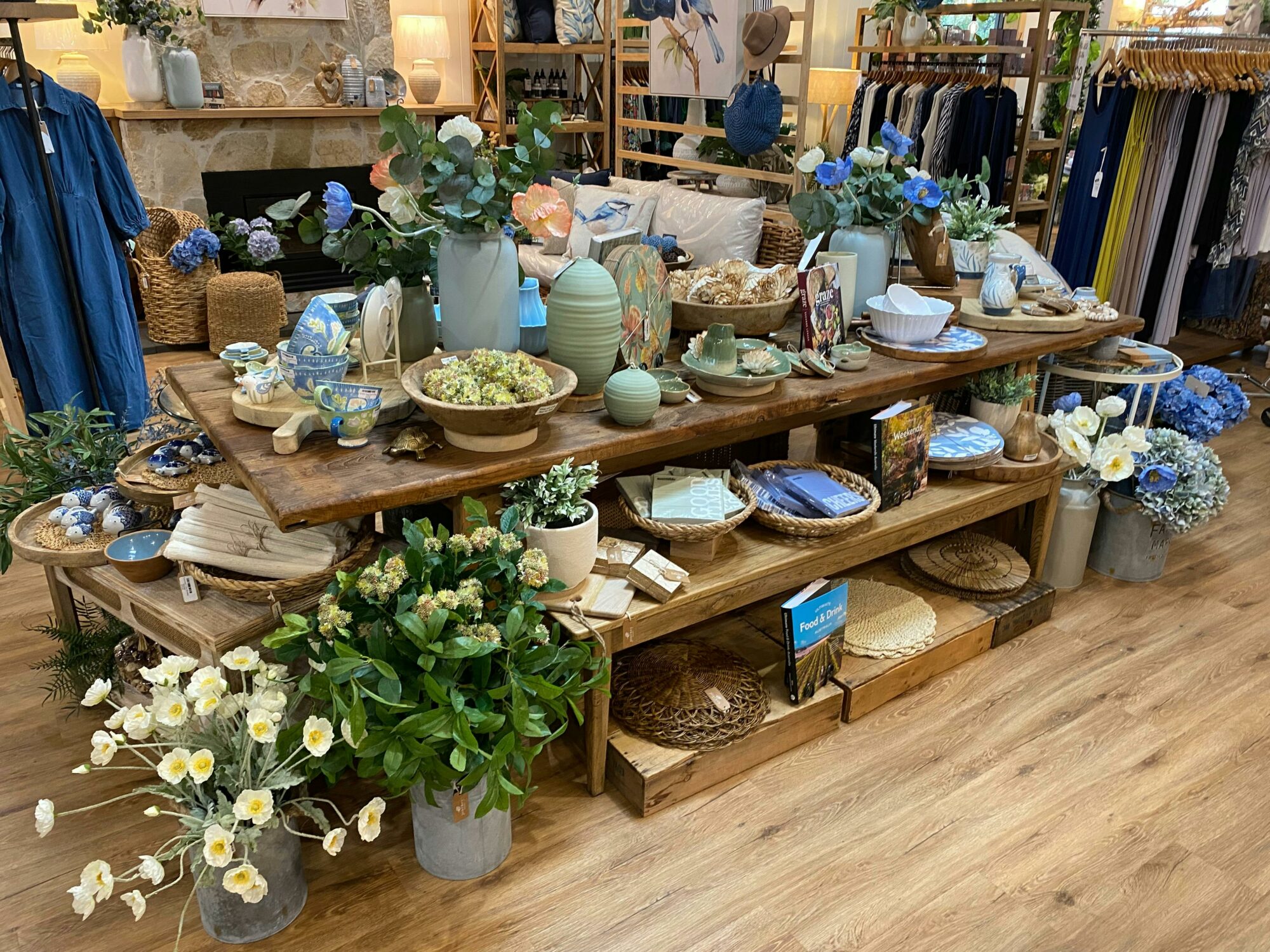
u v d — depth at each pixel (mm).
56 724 2275
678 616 2033
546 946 1737
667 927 1786
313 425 1936
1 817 1989
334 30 5773
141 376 3820
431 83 6223
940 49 5035
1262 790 2178
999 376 2838
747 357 2301
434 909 1809
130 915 1780
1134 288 4398
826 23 6434
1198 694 2514
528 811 2064
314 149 5738
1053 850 1996
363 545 1990
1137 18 5965
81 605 2473
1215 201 4371
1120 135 4227
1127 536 3045
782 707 2238
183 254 4680
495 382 1869
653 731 2094
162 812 1648
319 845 1958
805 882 1897
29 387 3592
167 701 1619
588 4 6344
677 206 4629
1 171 3270
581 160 6820
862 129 5484
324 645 1677
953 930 1797
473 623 1681
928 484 2668
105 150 3545
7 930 1733
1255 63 4156
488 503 1968
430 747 1591
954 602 2715
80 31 5258
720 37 4867
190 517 1986
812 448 4023
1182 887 1908
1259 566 3215
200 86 5258
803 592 2203
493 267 2080
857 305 2854
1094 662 2643
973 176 4914
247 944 1726
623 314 2262
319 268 5875
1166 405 3336
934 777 2195
